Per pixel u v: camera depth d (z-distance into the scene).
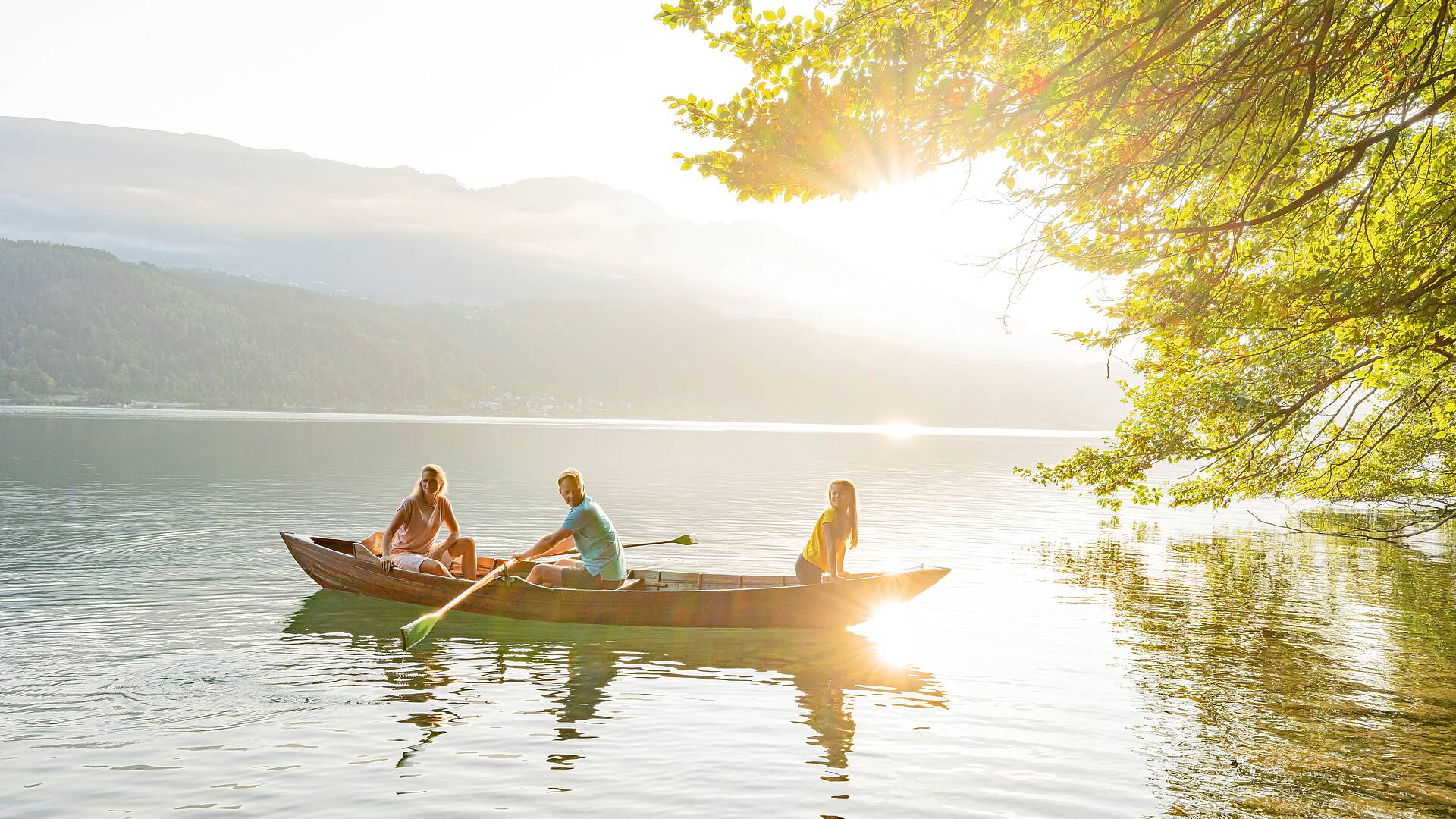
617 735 6.86
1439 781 6.00
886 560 16.84
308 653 9.17
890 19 6.54
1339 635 10.58
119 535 17.17
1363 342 9.21
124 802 5.48
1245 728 7.13
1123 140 7.38
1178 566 16.25
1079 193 7.60
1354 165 6.51
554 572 11.39
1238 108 7.12
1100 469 15.15
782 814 5.45
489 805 5.53
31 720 6.95
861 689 8.21
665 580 11.98
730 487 34.41
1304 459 14.69
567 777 6.00
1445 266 7.81
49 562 14.23
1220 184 7.91
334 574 12.18
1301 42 6.39
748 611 10.61
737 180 6.86
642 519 23.02
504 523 20.72
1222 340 9.83
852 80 6.64
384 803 5.53
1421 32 6.68
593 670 8.80
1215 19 6.74
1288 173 7.66
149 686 7.89
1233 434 13.95
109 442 54.97
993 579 14.58
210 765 6.10
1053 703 7.79
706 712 7.46
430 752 6.43
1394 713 7.53
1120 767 6.28
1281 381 13.17
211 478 31.67
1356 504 28.86
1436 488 18.59
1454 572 15.84
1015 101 6.68
